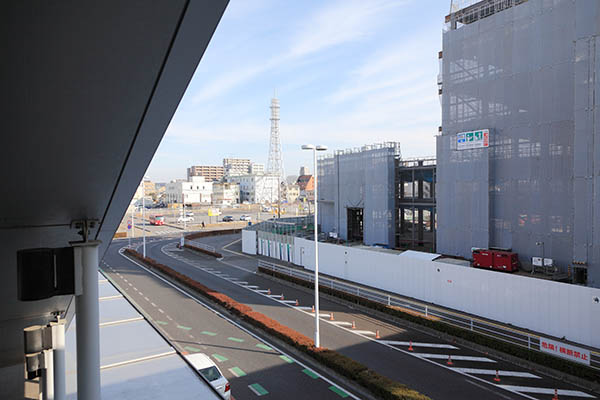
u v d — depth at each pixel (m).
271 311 23.91
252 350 17.94
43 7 2.28
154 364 11.09
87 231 5.57
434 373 15.43
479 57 30.70
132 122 3.80
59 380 5.86
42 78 2.84
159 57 3.07
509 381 14.70
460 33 32.00
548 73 26.31
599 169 22.20
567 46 25.27
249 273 35.47
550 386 14.28
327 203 48.34
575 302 17.44
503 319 20.19
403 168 39.50
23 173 3.87
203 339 19.33
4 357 8.12
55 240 5.95
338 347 18.17
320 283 29.55
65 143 3.70
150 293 28.44
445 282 23.12
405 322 21.28
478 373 15.39
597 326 16.77
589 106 22.80
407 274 25.58
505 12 28.88
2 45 2.47
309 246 35.41
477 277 21.42
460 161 31.95
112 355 11.66
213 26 2.96
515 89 28.38
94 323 5.12
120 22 2.59
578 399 13.36
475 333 17.97
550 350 15.66
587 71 22.84
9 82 2.77
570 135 25.20
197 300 26.50
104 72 3.00
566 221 25.44
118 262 42.16
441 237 33.81
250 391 14.25
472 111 31.34
